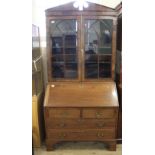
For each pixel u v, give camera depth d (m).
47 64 2.39
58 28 2.32
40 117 2.41
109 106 2.20
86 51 2.38
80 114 2.24
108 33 2.34
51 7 2.42
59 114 2.24
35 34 2.33
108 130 2.29
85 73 2.42
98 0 2.50
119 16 2.33
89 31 2.33
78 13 2.27
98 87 2.37
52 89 2.36
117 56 2.45
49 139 2.31
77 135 2.30
